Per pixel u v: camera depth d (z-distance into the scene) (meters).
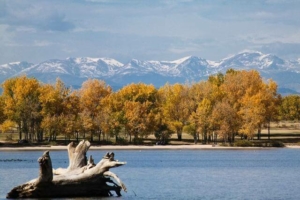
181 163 182.62
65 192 89.00
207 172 151.62
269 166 173.38
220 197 99.88
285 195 103.31
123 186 88.50
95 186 90.94
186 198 97.81
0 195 95.00
